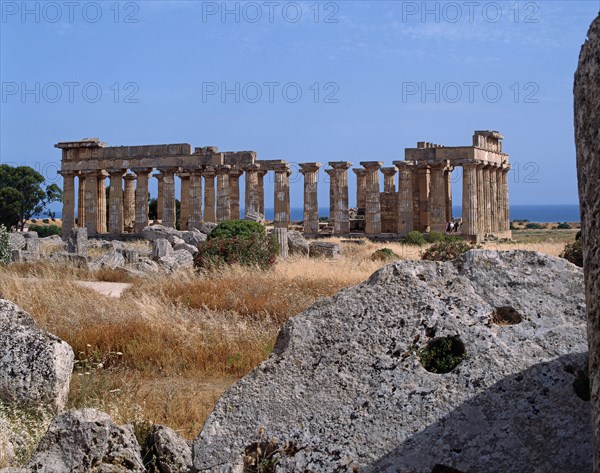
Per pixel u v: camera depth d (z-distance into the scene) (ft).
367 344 32.81
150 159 409.69
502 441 29.12
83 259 184.14
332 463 29.73
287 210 402.11
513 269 34.32
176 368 78.64
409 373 31.60
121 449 34.45
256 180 407.64
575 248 146.41
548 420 29.35
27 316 55.01
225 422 31.73
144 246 277.03
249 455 30.83
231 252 164.25
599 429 21.63
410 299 33.78
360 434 30.32
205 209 415.85
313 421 31.07
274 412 31.60
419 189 393.70
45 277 151.53
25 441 45.27
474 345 31.89
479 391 30.63
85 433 33.76
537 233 516.73
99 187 425.69
